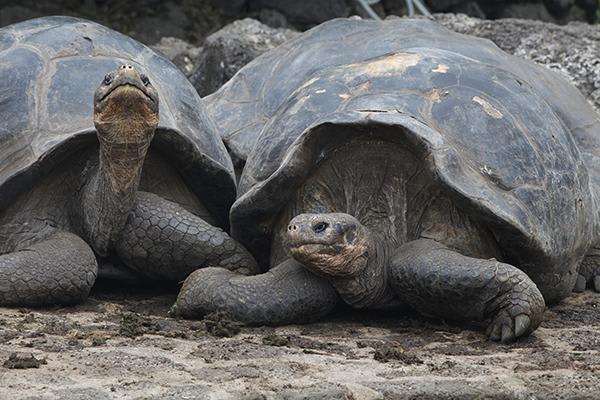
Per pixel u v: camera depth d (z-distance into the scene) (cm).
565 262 2534
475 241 2416
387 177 2450
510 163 2428
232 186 2839
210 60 4119
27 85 2712
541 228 2402
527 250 2391
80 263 2502
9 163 2595
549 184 2467
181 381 1869
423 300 2347
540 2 5678
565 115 3023
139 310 2534
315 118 2506
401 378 1953
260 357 2052
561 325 2469
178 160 2759
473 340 2294
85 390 1792
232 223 2570
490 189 2367
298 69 3167
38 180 2609
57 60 2788
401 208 2444
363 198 2461
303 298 2359
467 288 2275
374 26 3300
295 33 4222
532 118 2558
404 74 2567
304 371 1967
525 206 2389
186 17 5278
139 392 1798
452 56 2697
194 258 2641
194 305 2394
